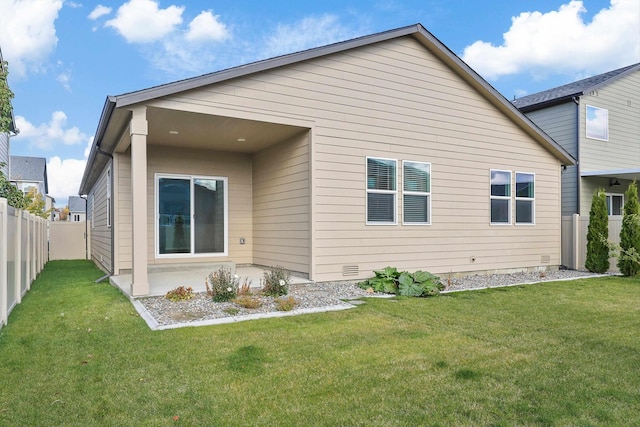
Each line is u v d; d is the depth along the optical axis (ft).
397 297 23.24
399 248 29.12
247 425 9.03
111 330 15.70
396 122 29.14
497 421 9.20
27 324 16.92
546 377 11.62
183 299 20.61
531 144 36.04
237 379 11.37
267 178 31.94
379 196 28.48
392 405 9.94
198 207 32.99
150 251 31.12
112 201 29.96
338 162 26.89
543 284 28.81
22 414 9.44
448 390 10.77
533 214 36.09
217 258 33.53
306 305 20.38
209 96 22.85
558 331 16.35
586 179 43.14
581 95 42.57
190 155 32.58
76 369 12.00
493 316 18.81
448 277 29.78
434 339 15.12
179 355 13.10
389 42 28.94
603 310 20.24
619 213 46.09
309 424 9.07
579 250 37.50
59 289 25.82
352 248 27.32
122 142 26.53
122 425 9.02
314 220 26.08
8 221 19.07
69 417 9.33
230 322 16.96
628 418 9.32
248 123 24.93
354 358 13.03
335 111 26.81
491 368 12.28
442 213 31.12
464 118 32.24
